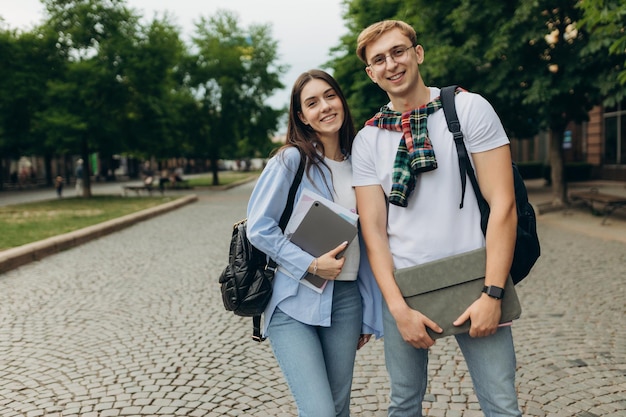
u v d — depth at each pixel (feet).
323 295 6.82
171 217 48.96
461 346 6.53
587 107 42.70
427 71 40.24
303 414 6.43
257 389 11.61
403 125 6.31
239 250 7.03
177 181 103.76
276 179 6.79
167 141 79.82
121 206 58.85
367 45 6.59
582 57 35.55
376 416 10.26
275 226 6.73
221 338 15.05
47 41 70.44
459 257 6.11
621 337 14.14
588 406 10.28
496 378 6.17
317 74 7.09
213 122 104.17
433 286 6.13
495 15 37.37
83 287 21.30
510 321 6.08
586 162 82.23
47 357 13.71
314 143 7.10
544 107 39.24
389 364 6.81
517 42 36.60
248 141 108.78
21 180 119.96
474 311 5.93
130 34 73.56
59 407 10.83
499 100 42.75
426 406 10.54
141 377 12.34
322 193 6.98
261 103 105.19
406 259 6.44
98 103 71.87
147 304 18.71
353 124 7.41
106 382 12.07
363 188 6.68
